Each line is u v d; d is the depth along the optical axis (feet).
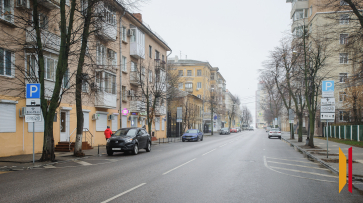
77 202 19.79
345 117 128.47
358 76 42.75
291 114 125.70
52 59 60.80
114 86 85.10
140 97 102.17
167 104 145.79
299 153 61.62
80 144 53.26
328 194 23.16
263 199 21.06
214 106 200.85
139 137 60.59
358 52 41.14
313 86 77.46
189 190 23.72
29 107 41.91
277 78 109.40
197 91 240.12
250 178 29.84
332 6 39.81
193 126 189.06
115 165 40.57
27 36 53.72
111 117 86.02
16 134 53.16
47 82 59.47
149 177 29.99
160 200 20.36
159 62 121.90
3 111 50.24
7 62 51.13
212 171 34.24
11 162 42.93
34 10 44.19
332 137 130.52
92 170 35.60
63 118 67.05
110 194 22.18
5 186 25.59
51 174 32.55
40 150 59.41
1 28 49.90
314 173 33.99
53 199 20.65
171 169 35.86
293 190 24.38
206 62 243.40
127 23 97.45
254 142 103.76
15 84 52.37
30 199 20.68
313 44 78.33
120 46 90.43
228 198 21.17
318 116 152.35
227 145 85.66
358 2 37.68
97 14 51.65
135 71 100.07
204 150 66.80
